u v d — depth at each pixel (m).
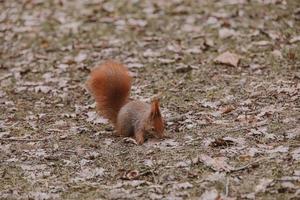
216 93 12.88
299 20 16.86
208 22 17.36
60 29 18.06
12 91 14.18
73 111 12.77
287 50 14.98
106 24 18.12
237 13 17.56
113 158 10.08
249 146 10.01
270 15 17.23
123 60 15.56
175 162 9.65
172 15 18.25
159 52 15.84
